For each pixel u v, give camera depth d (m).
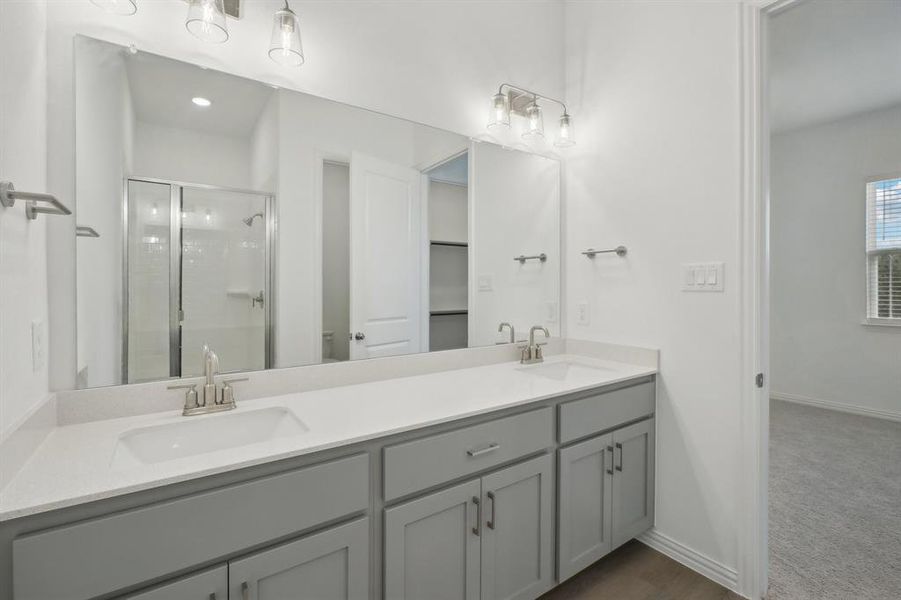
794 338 4.24
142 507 0.82
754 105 1.61
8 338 0.85
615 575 1.76
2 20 0.85
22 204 0.94
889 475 2.62
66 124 1.16
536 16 2.24
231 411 1.27
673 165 1.86
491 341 2.11
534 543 1.49
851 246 3.90
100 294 1.21
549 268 2.30
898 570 1.74
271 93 1.50
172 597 0.84
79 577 0.77
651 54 1.95
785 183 4.29
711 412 1.74
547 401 1.52
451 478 1.26
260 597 0.95
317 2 1.59
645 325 1.98
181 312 1.35
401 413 1.27
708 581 1.72
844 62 2.96
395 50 1.78
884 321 3.72
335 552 1.05
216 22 1.22
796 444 3.14
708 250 1.74
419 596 1.21
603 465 1.70
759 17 1.61
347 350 1.69
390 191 1.79
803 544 1.92
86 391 1.17
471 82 2.02
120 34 1.24
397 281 1.82
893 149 3.67
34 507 0.73
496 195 2.11
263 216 1.50
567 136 2.14
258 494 0.94
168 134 1.33
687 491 1.81
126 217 1.26
